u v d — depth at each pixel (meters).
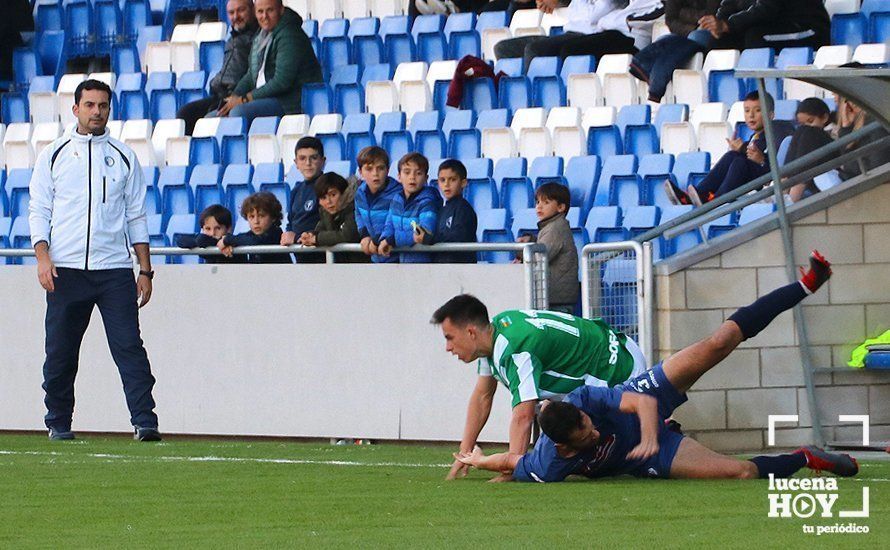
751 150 27.84
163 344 25.56
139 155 39.06
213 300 25.20
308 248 24.73
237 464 19.91
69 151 23.23
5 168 41.41
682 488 15.77
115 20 45.66
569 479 16.95
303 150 26.42
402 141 35.53
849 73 20.73
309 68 38.91
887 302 22.98
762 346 22.45
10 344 26.66
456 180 24.34
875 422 22.92
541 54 36.56
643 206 29.25
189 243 26.02
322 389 24.42
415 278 23.66
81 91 23.20
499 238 30.91
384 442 23.98
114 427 25.88
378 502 15.29
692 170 30.59
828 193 22.78
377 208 24.38
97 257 23.27
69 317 23.53
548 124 34.44
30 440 24.30
